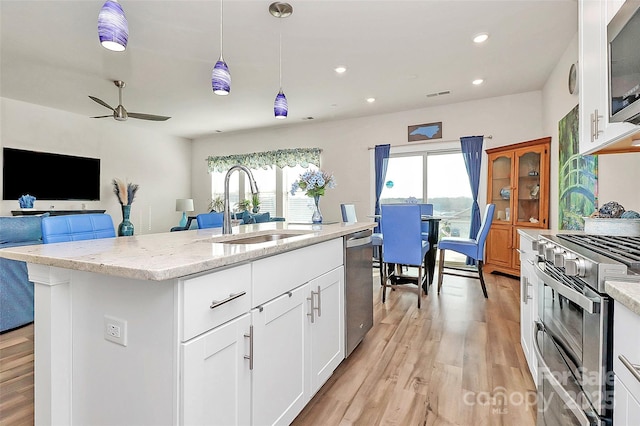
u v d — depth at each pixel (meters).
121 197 5.77
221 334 1.10
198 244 1.44
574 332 1.13
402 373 2.03
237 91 4.55
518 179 4.38
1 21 2.82
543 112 4.47
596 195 2.74
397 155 5.74
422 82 4.29
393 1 2.56
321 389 1.86
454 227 5.37
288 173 6.82
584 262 1.03
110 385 1.13
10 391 1.82
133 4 2.56
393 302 3.47
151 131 6.99
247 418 1.22
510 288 3.96
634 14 1.07
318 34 3.04
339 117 5.98
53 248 1.33
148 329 1.03
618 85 1.19
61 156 5.50
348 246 2.18
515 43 3.26
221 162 7.43
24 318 2.76
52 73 3.94
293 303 1.53
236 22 2.82
